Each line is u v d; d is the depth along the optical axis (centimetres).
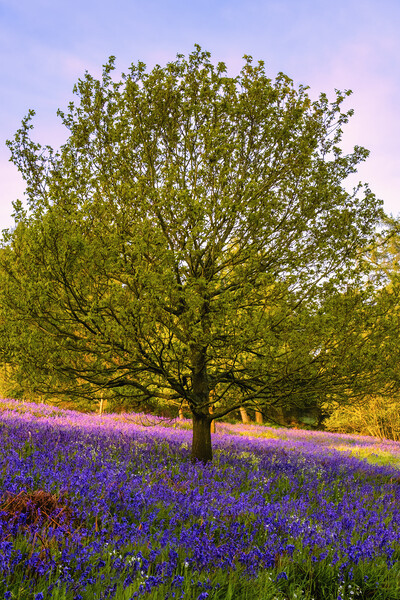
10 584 322
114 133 809
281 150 858
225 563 421
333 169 940
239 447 1327
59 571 337
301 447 1725
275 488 841
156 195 779
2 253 760
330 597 418
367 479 1127
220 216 760
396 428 2906
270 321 726
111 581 352
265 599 371
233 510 572
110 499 548
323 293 842
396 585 449
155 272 690
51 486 562
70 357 731
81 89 860
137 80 852
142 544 425
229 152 780
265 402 855
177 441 1180
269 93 849
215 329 714
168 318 732
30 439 847
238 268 776
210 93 831
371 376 756
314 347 711
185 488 677
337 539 530
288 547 463
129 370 861
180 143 861
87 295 733
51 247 650
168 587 355
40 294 661
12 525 395
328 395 864
